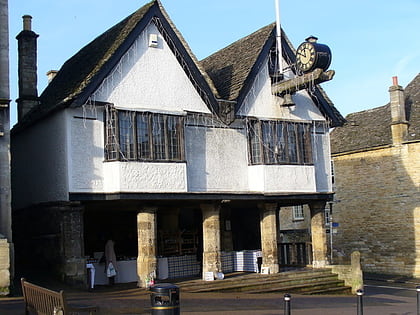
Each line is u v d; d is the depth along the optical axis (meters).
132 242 22.16
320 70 18.95
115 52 17.19
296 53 20.06
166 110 18.14
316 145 22.25
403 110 28.53
